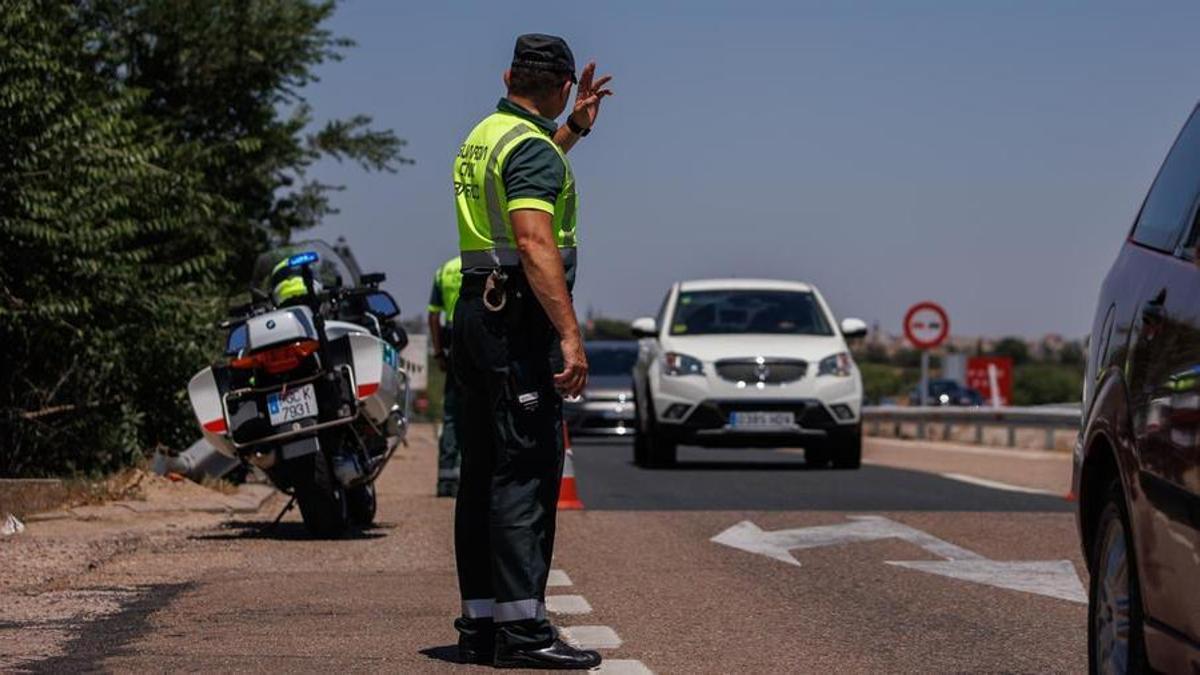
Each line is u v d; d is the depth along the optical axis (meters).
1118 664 6.70
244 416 13.39
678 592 11.05
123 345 18.28
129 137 18.78
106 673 8.02
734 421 24.06
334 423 13.51
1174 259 6.62
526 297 8.11
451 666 8.30
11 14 16.78
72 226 17.16
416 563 12.46
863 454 30.94
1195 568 5.72
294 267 13.90
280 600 10.48
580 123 9.10
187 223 20.42
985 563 12.68
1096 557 7.07
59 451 18.27
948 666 8.45
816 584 11.49
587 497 18.44
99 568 11.95
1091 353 7.45
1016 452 31.42
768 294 25.92
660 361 24.67
